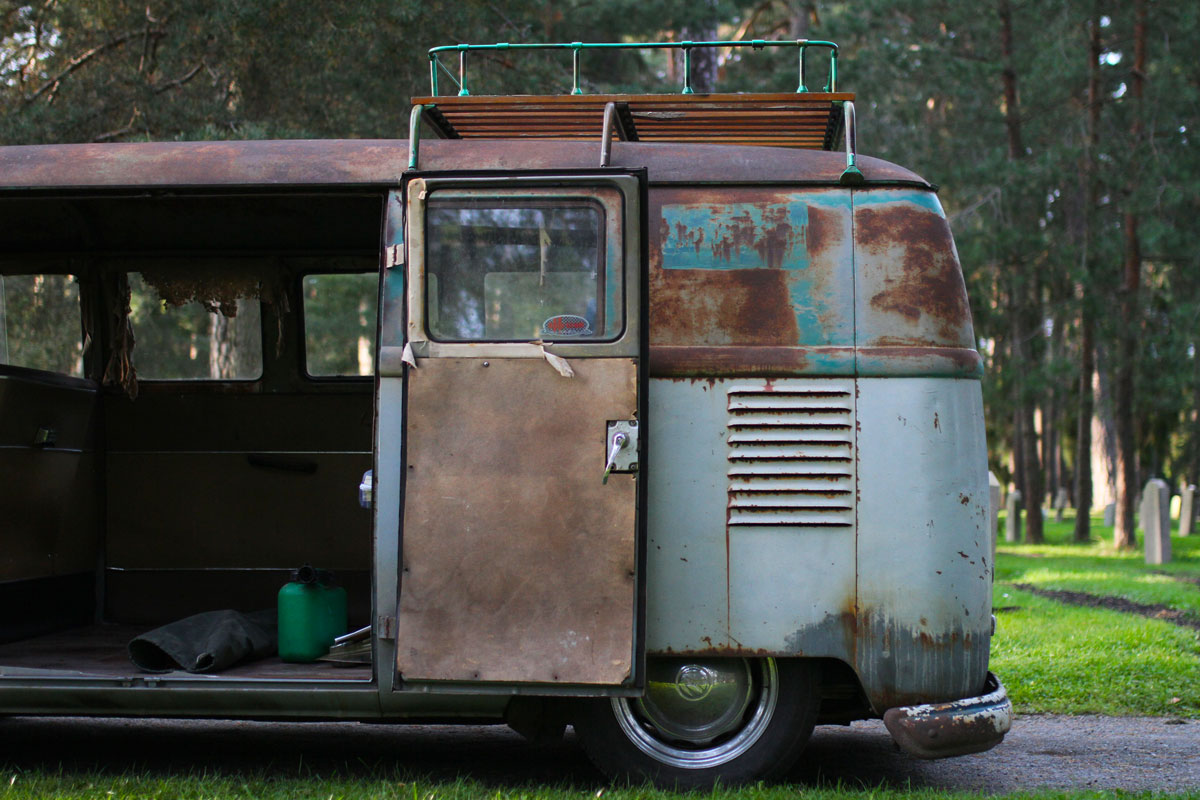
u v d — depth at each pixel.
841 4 25.45
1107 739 5.84
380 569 4.32
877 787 4.51
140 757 5.29
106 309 6.24
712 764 4.42
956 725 4.20
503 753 5.44
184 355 6.64
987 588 4.39
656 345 4.38
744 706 4.44
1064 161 21.05
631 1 18.91
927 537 4.28
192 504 6.30
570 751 5.50
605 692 4.07
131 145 4.68
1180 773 5.09
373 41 12.34
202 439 6.32
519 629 4.10
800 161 4.56
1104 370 30.44
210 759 5.24
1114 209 21.72
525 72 13.62
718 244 4.43
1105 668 7.20
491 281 4.21
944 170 23.11
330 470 6.27
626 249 4.16
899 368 4.32
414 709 4.39
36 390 5.69
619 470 4.11
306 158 4.55
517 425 4.15
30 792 4.27
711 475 4.33
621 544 4.09
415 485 4.16
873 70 23.22
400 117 12.76
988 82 23.27
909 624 4.26
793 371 4.33
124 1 12.76
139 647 4.85
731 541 4.32
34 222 5.94
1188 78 21.30
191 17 12.00
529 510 4.12
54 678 4.46
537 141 4.66
